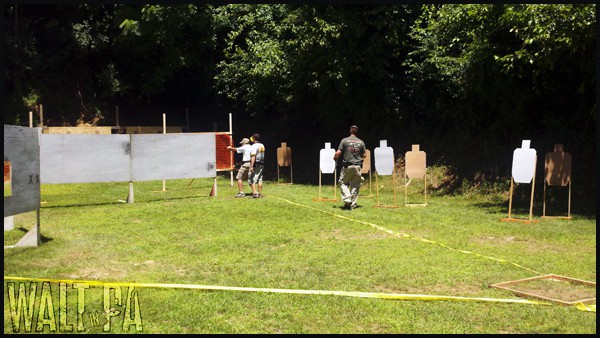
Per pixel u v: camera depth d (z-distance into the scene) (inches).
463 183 773.3
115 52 1362.0
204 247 424.2
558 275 337.1
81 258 386.6
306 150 1152.2
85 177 685.3
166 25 1231.5
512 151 749.3
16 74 1244.5
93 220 553.3
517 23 599.8
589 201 623.5
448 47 765.9
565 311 268.4
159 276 336.8
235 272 346.9
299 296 292.0
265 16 1091.9
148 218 565.9
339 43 882.1
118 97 1417.3
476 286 314.8
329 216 565.0
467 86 722.2
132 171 706.2
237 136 1392.7
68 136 677.9
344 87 891.4
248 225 521.3
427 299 286.5
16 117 1224.2
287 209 608.4
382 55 907.4
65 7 1279.5
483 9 629.3
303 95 1091.3
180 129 1294.3
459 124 856.3
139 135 713.0
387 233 479.5
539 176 705.0
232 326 249.9
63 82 1337.4
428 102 901.2
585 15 536.4
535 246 427.5
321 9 882.1
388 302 282.5
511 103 738.2
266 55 1023.6
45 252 405.7
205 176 758.5
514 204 667.4
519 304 280.1
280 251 409.7
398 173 903.7
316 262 370.6
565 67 644.7
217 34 1322.6
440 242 440.8
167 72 1311.5
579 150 678.5
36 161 425.7
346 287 310.2
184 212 597.3
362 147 623.8
